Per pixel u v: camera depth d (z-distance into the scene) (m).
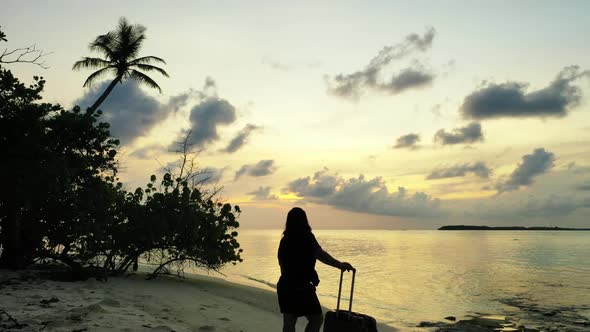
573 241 130.75
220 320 8.84
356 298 20.17
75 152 14.06
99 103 27.38
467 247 88.75
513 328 13.71
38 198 12.61
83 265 14.18
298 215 5.02
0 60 12.97
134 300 9.77
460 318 15.62
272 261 42.72
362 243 111.56
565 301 20.41
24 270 13.26
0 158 12.55
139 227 14.56
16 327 6.03
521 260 50.38
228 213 16.03
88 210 13.53
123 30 30.30
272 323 9.47
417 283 27.02
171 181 15.40
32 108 13.08
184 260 16.41
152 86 31.08
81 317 6.88
